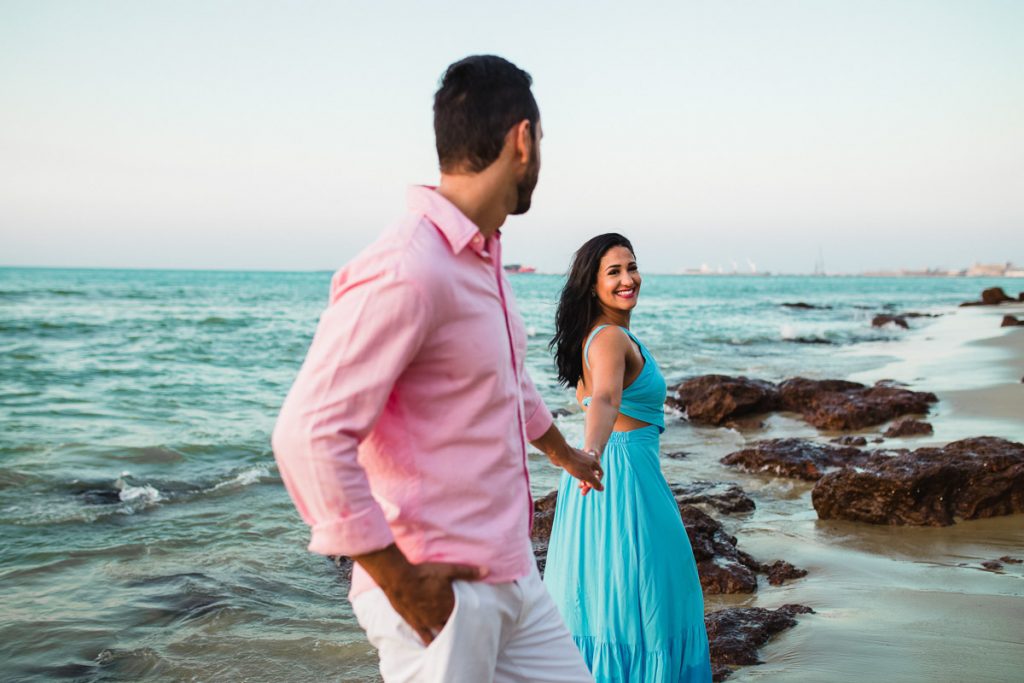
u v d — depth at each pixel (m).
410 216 1.74
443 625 1.73
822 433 10.59
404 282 1.60
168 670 4.28
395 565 1.62
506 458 1.83
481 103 1.80
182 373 18.34
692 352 22.45
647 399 3.22
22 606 5.07
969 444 7.22
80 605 5.10
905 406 10.97
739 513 6.74
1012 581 4.98
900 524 6.29
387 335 1.59
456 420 1.75
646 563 3.07
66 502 7.38
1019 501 6.46
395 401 1.74
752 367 18.42
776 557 5.59
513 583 1.87
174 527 6.68
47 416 12.26
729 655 3.97
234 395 14.98
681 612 3.10
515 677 1.99
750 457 8.42
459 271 1.72
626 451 3.19
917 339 24.94
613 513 3.12
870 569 5.29
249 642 4.59
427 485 1.75
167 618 4.92
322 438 1.54
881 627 4.25
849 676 3.69
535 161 1.90
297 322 36.22
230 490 7.81
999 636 4.07
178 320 35.53
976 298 76.94
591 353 3.15
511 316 1.95
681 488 7.34
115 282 103.56
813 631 4.25
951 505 6.42
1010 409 10.77
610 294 3.29
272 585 5.46
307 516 1.61
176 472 8.59
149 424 11.62
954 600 4.62
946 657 3.83
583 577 3.16
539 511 6.21
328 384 1.56
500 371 1.80
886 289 118.25
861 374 16.30
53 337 26.53
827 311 49.78
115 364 19.81
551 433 2.54
